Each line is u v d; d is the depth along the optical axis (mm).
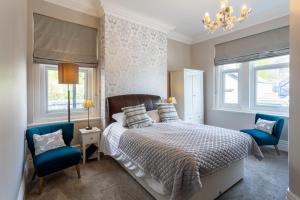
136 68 3688
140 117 2883
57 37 2994
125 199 1952
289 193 1400
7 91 1278
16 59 1700
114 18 3344
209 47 4730
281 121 3121
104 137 3004
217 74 4645
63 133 2584
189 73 4414
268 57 3631
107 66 3281
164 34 4141
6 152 1214
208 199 1843
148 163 1874
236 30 4129
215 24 2254
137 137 2225
